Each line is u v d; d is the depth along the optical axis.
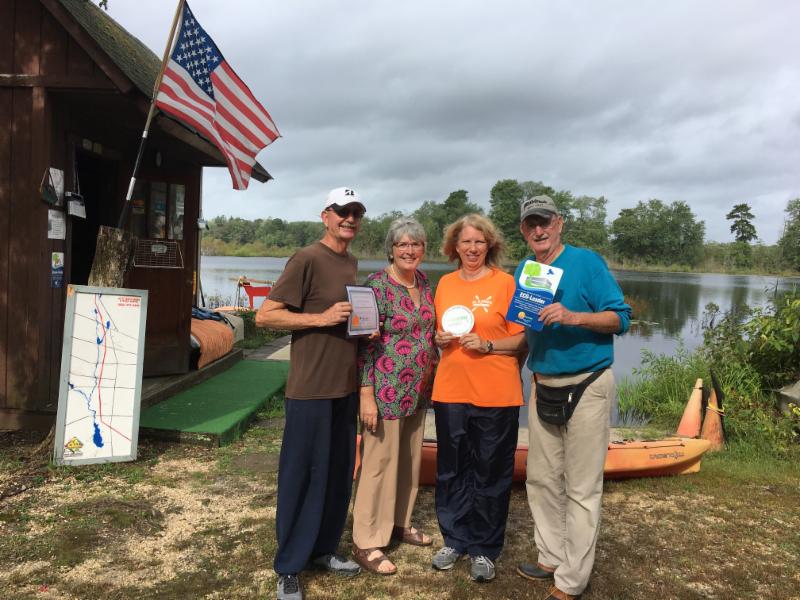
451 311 3.13
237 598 2.88
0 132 4.88
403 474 3.40
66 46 4.81
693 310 22.14
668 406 7.55
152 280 6.57
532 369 3.03
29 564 3.09
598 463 2.84
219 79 5.27
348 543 3.51
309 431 2.86
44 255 4.96
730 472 4.92
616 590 3.06
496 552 3.16
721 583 3.20
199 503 3.94
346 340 2.94
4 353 4.96
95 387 4.49
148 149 6.58
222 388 6.79
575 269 2.92
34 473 4.23
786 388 6.65
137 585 2.96
